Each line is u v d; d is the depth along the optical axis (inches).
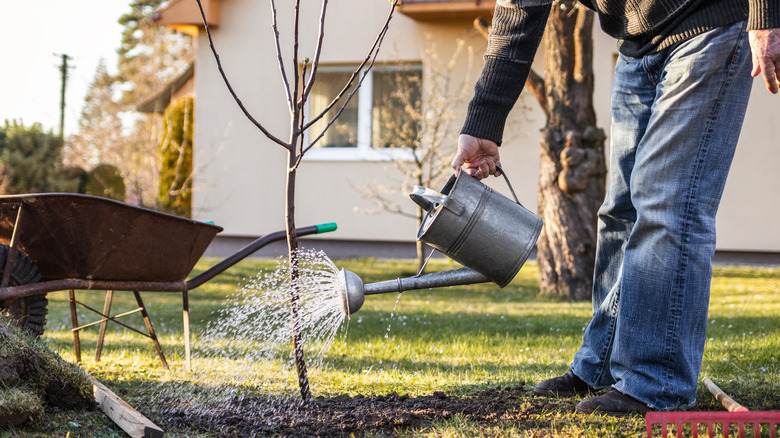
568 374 116.2
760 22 85.5
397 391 122.0
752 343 177.6
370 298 344.8
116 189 672.4
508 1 107.9
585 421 95.2
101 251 122.4
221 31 507.5
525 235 94.0
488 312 280.5
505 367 155.4
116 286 126.3
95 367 140.8
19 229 115.6
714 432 87.9
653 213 98.7
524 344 197.3
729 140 98.0
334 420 100.1
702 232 98.0
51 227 119.2
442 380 133.1
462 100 472.7
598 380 112.1
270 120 504.1
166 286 131.9
